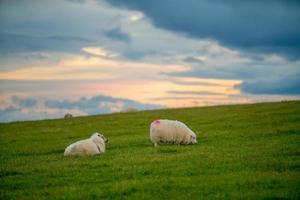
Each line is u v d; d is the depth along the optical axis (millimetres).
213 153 25953
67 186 19344
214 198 16516
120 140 36812
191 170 21109
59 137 43094
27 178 21250
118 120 54562
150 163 23297
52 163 24906
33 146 36812
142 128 45906
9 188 19562
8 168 24109
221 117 49031
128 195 17453
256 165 21750
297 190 17125
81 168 22750
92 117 60500
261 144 29547
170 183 18797
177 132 30703
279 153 25234
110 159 25344
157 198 16828
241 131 37531
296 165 21453
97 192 17875
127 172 21297
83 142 27641
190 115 53812
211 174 20359
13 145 38281
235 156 24562
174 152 27797
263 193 16828
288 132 35438
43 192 18422
